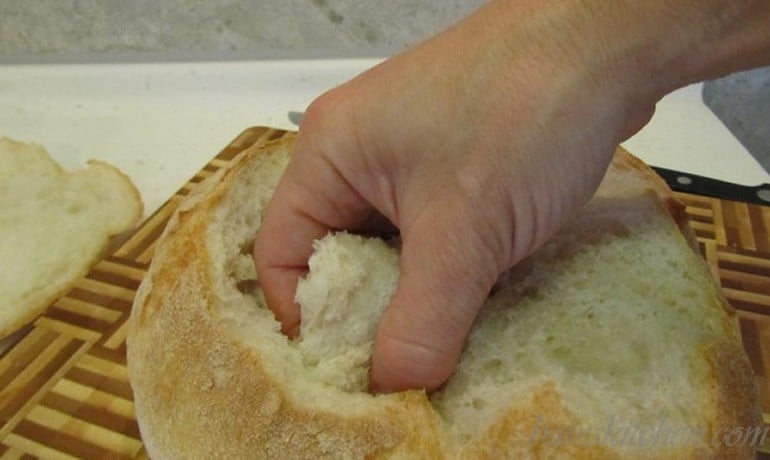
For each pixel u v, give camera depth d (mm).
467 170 237
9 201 473
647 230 318
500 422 262
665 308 295
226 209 313
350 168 265
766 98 534
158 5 582
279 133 534
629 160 356
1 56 607
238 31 598
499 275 283
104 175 489
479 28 240
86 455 331
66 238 448
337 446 261
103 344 375
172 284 302
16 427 340
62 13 588
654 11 229
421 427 261
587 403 267
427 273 247
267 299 295
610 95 235
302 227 284
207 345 282
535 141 233
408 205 251
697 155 523
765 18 233
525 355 284
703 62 241
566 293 301
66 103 581
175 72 594
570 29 230
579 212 322
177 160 527
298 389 274
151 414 296
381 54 602
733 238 432
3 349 388
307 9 583
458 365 283
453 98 237
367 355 284
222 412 275
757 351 374
